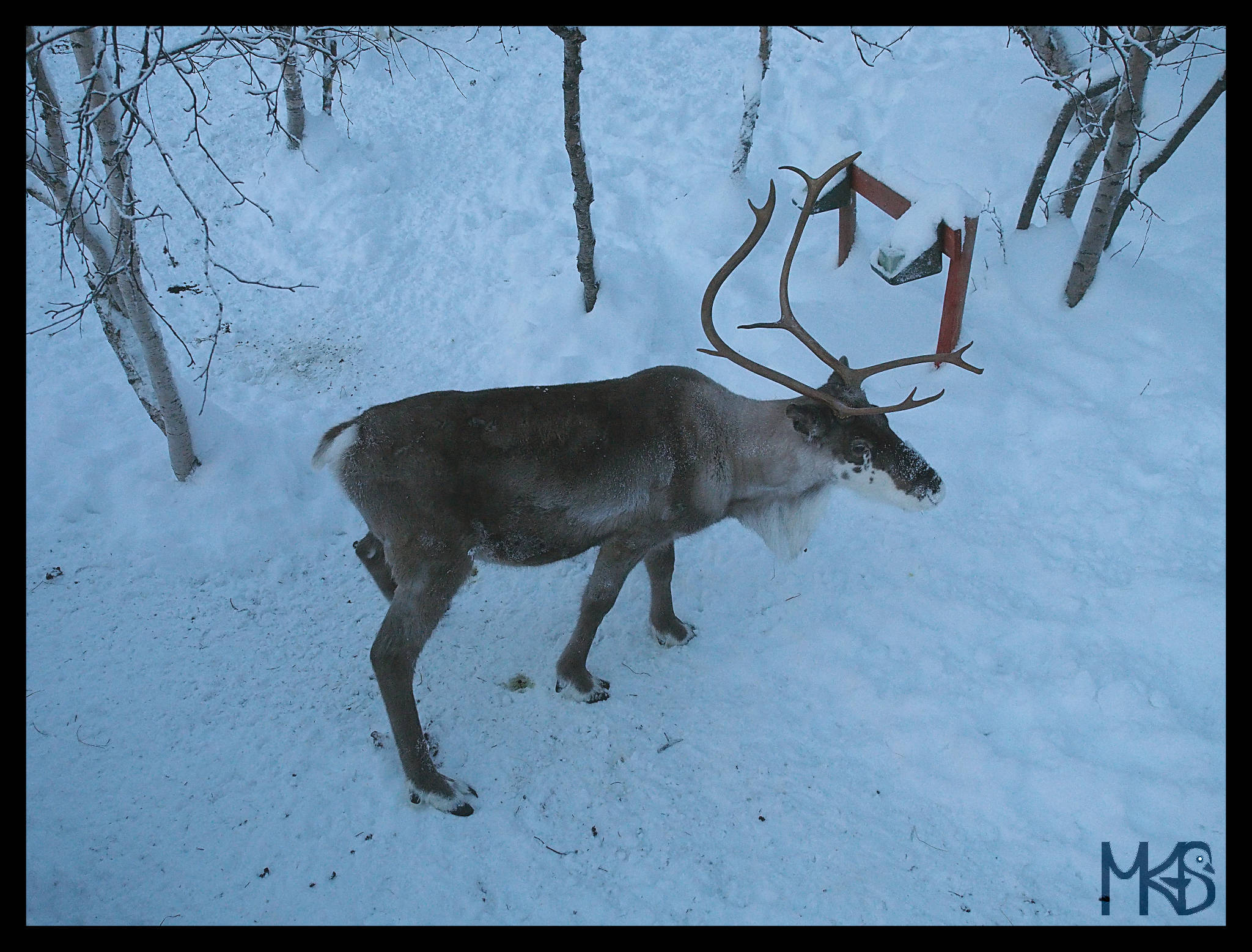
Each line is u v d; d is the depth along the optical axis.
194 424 6.53
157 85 10.95
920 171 9.39
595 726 5.07
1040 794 4.51
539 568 6.15
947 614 5.54
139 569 6.04
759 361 7.49
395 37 9.68
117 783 4.74
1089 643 5.25
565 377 7.48
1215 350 7.11
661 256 8.76
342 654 5.56
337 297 8.53
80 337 7.92
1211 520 5.95
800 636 5.53
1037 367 7.24
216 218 9.37
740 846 4.43
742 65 11.10
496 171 9.84
